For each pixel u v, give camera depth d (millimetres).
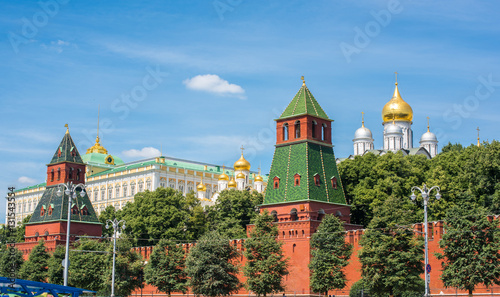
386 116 179125
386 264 90125
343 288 102938
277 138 118312
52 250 136250
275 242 101562
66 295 61188
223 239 103375
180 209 152500
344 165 124750
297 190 111312
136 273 114500
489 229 85125
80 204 142125
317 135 116188
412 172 122250
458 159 122875
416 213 114562
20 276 127438
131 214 155875
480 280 82625
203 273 100875
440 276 88000
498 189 105688
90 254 120250
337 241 99125
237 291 107375
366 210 120812
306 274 105500
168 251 113125
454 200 114500
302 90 118062
